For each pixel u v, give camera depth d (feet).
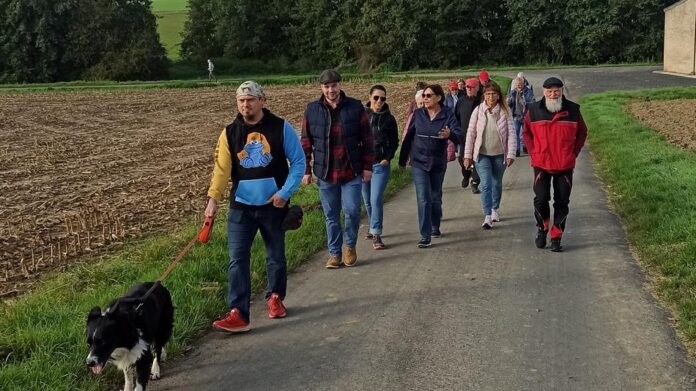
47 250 30.76
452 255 26.89
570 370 16.31
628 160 44.11
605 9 209.15
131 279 24.03
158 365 16.80
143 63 219.61
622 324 19.06
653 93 100.32
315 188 40.42
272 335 19.43
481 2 223.71
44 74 224.53
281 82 169.58
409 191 40.37
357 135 25.13
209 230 19.13
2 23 225.56
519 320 19.65
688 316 18.94
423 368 16.74
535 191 27.02
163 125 87.81
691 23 140.87
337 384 16.12
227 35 244.42
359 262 26.50
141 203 40.09
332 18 239.71
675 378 15.76
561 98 26.73
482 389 15.52
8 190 45.32
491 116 30.89
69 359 16.96
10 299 24.23
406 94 115.85
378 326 19.66
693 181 35.76
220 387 16.29
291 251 26.99
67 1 223.30
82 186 46.39
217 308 21.15
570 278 23.39
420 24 225.35
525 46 222.07
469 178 39.91
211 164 54.85
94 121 93.09
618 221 31.17
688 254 23.67
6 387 15.35
